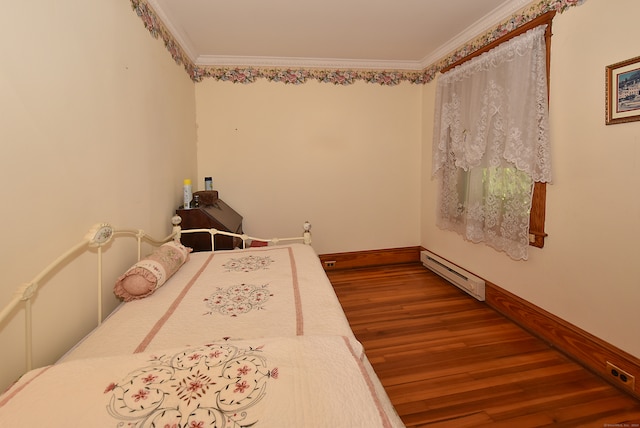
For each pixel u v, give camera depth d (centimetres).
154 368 81
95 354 104
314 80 344
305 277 172
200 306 138
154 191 214
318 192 358
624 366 165
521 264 234
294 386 76
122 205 168
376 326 241
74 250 123
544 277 214
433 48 317
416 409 158
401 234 383
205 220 250
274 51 315
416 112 369
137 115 188
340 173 360
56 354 118
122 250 169
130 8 179
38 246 109
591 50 174
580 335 188
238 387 75
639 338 160
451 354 203
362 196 368
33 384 77
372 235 376
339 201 364
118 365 82
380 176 370
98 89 146
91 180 140
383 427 68
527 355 200
